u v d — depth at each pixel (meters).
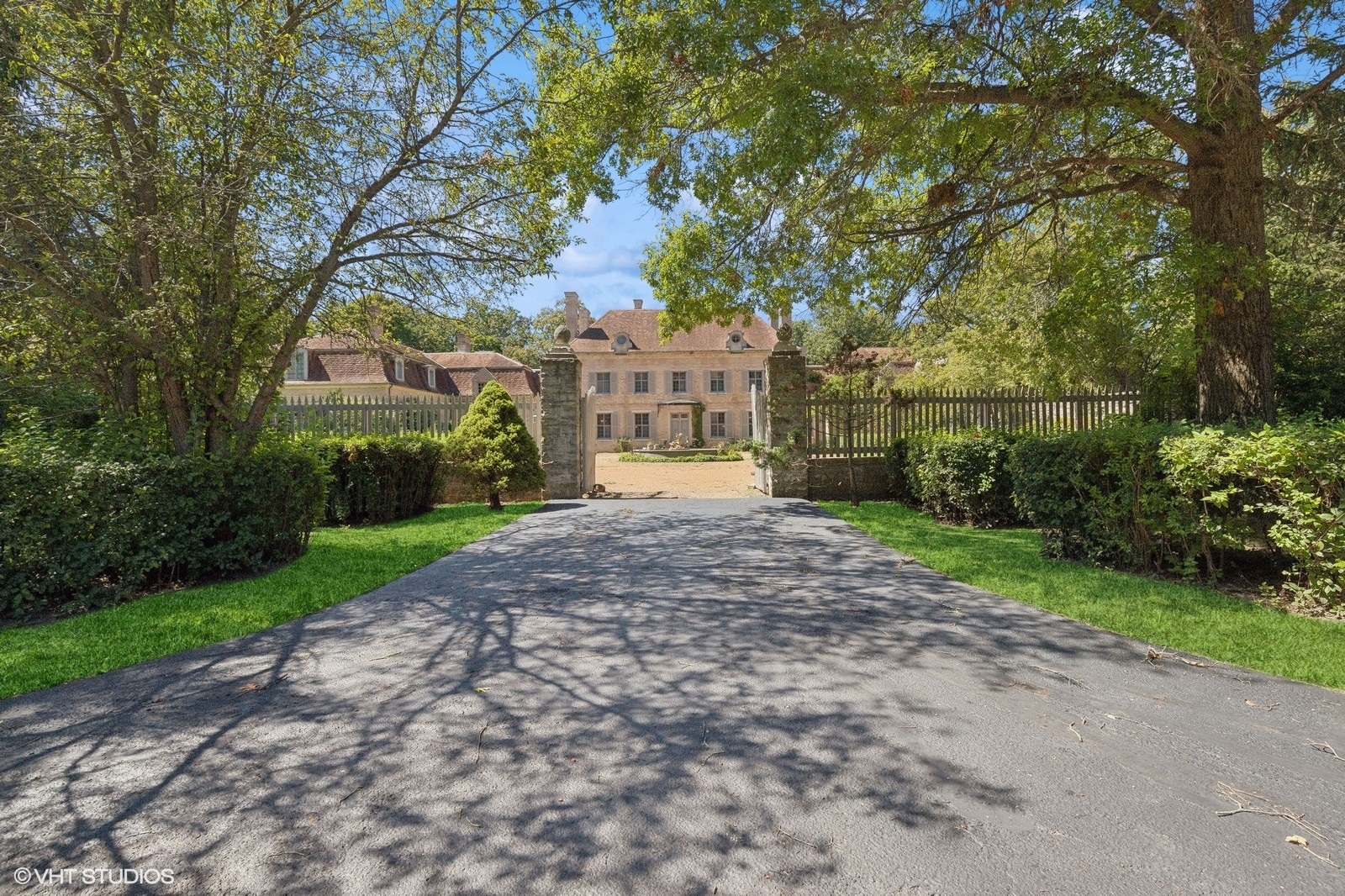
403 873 2.20
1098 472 6.54
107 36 6.55
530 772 2.84
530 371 37.22
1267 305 7.47
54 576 5.46
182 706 3.54
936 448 9.83
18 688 3.75
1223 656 4.11
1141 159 7.75
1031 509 7.20
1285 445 4.91
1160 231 9.98
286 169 7.05
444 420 13.47
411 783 2.76
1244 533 5.43
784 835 2.39
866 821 2.47
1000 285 14.30
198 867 2.24
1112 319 8.84
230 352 7.19
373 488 10.21
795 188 8.75
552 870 2.21
